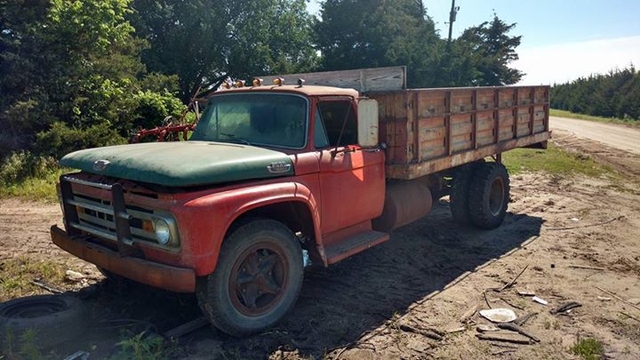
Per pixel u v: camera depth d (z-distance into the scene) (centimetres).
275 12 3456
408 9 3020
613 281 556
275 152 445
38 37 1380
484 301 500
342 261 612
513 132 819
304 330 432
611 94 5550
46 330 374
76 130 1318
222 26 3198
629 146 2200
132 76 1683
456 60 2578
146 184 391
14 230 739
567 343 417
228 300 398
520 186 1128
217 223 375
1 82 1321
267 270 431
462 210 747
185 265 371
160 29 2995
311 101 479
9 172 1105
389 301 496
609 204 951
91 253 430
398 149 567
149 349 378
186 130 595
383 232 584
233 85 577
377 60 2648
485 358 393
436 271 584
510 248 675
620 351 404
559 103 7550
